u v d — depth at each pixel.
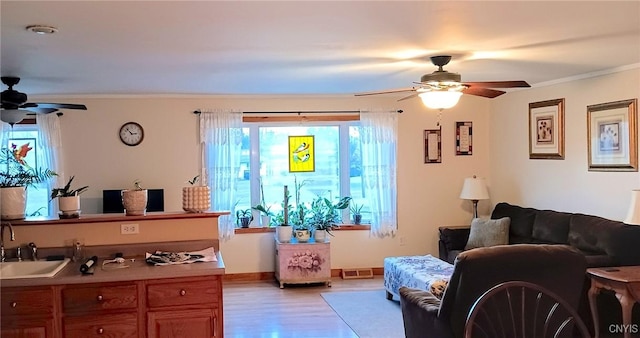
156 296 3.26
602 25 3.31
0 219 3.61
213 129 6.77
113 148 6.61
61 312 3.17
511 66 4.85
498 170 7.14
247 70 4.81
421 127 7.21
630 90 4.89
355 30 3.29
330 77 5.31
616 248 4.45
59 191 3.78
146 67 4.55
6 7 2.69
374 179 7.03
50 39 3.42
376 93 4.63
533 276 3.06
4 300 3.12
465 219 7.29
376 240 7.16
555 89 5.94
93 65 4.41
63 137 6.51
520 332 3.10
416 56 4.21
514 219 6.06
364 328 4.95
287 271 6.51
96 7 2.71
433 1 2.71
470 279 3.01
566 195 5.82
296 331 4.89
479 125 7.27
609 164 5.17
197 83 5.65
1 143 6.27
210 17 2.93
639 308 4.27
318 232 6.64
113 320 3.22
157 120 6.70
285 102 6.98
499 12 2.95
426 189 7.25
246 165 7.04
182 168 6.77
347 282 6.79
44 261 3.58
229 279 6.89
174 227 3.91
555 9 2.92
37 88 5.76
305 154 7.13
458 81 4.24
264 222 7.06
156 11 2.80
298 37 3.46
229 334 4.82
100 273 3.25
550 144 6.05
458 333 3.11
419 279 4.99
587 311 4.24
